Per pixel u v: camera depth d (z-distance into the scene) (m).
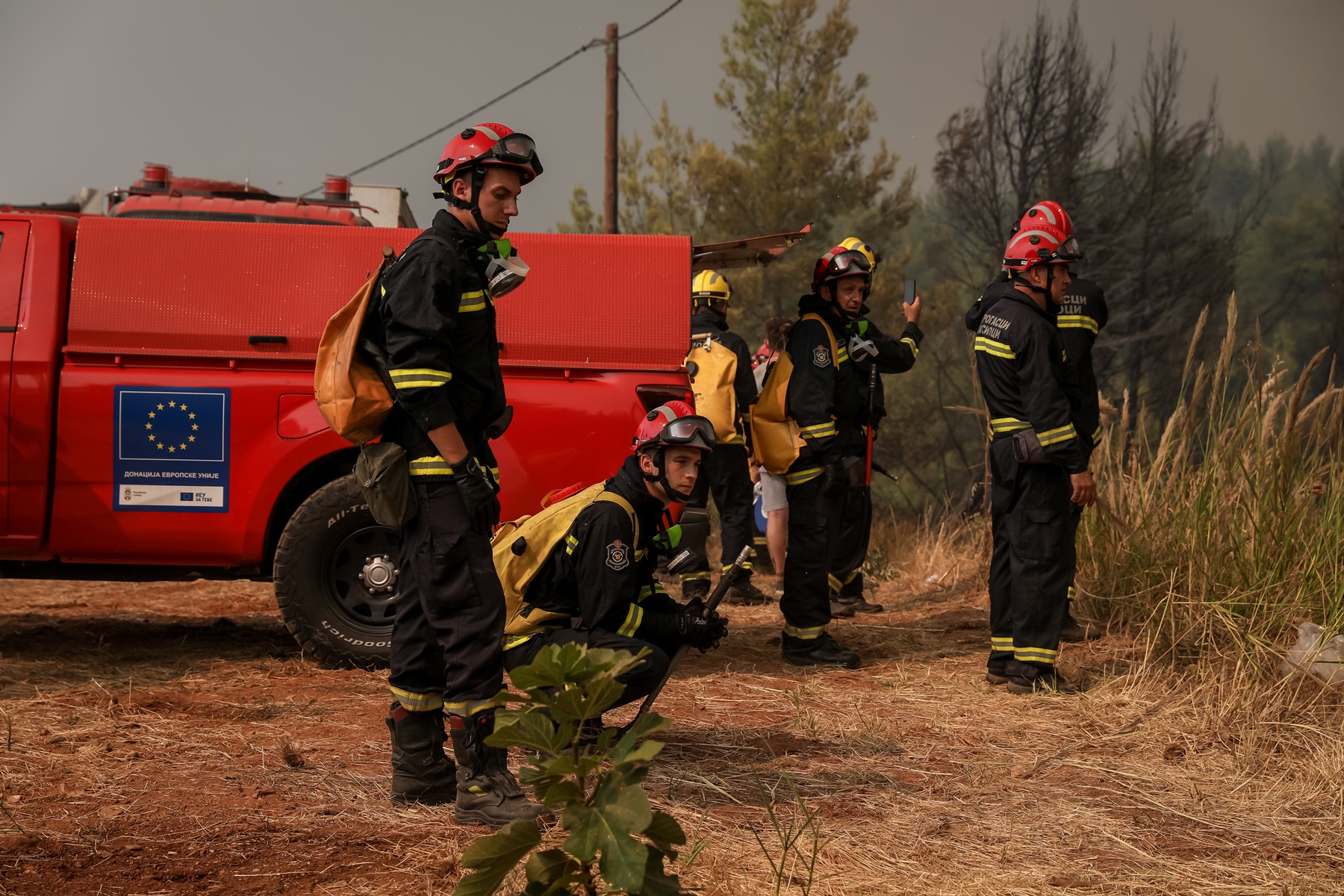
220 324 5.45
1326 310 23.16
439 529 3.37
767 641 6.39
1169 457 6.50
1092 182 17.28
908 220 16.66
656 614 3.91
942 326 16.97
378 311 3.39
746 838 3.35
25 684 5.08
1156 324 16.22
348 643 5.54
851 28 16.48
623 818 2.17
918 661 5.87
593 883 2.34
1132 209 16.77
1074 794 3.82
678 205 16.97
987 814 3.62
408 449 3.38
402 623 3.54
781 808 3.63
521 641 4.02
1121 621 6.23
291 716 4.68
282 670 5.55
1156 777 3.99
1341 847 3.40
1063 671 5.45
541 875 2.26
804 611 5.74
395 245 5.59
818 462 5.70
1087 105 16.77
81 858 3.11
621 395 5.58
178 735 4.31
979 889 3.04
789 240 5.85
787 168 16.03
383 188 8.88
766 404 5.71
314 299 5.51
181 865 3.08
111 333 5.41
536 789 2.25
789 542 5.75
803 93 16.61
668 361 5.65
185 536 5.46
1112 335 16.48
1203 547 5.92
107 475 5.41
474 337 3.44
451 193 3.42
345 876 3.04
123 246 5.46
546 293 5.63
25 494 5.38
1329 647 5.00
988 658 5.76
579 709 2.23
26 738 4.20
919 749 4.31
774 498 7.66
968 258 18.66
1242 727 4.45
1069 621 6.11
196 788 3.71
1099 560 6.58
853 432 6.59
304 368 5.50
